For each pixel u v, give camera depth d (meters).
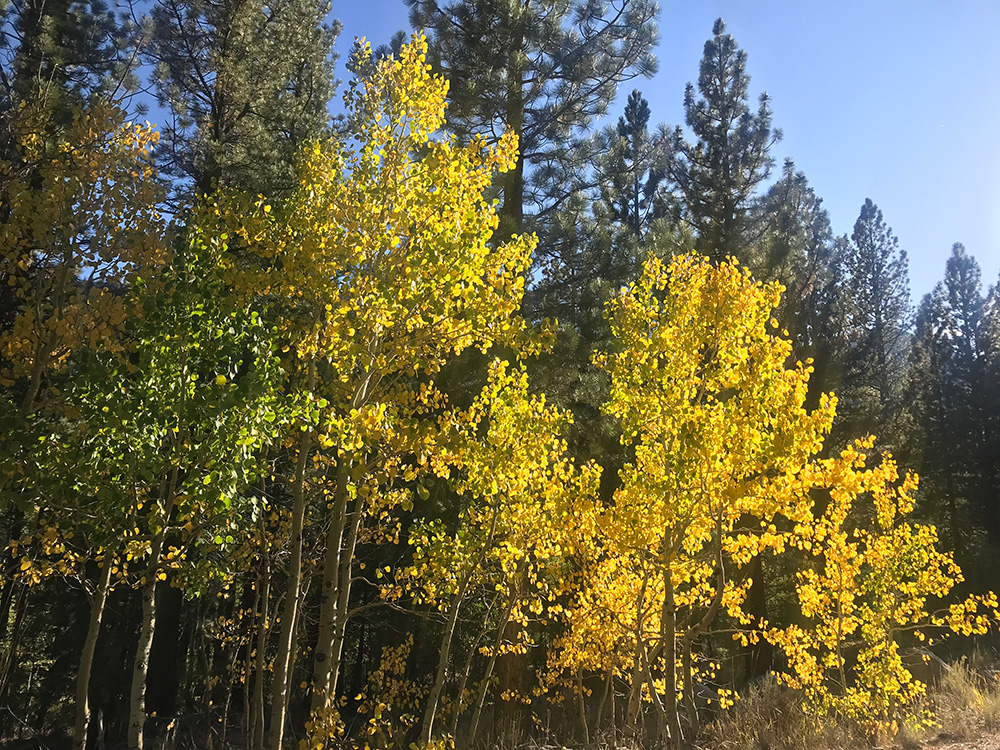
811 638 11.34
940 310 39.50
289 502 11.00
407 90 7.48
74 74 16.45
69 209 7.99
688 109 24.98
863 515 19.30
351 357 6.75
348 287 7.19
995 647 19.30
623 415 9.17
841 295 25.42
